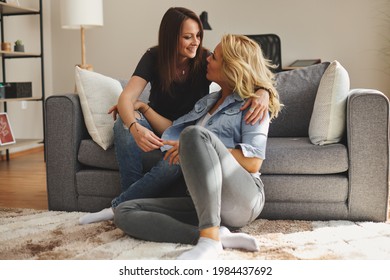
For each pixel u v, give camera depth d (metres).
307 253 1.81
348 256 1.78
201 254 1.64
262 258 1.76
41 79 5.22
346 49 5.02
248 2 5.18
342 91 2.32
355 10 4.96
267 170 2.27
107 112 2.52
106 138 2.46
